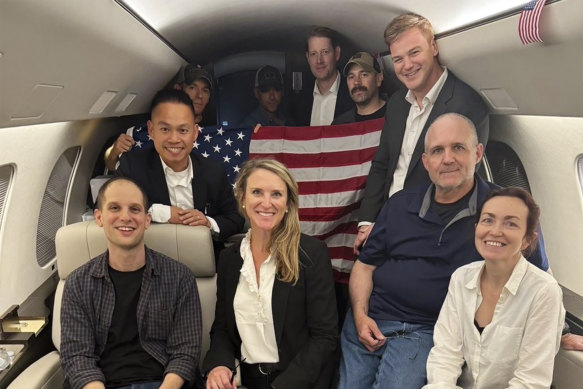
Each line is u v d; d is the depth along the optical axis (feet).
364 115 10.67
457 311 7.43
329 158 10.61
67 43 6.59
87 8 6.25
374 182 9.95
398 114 9.44
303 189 10.73
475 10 7.23
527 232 7.00
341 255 10.75
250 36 10.89
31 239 10.37
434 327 7.73
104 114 10.43
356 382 7.97
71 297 7.34
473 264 7.43
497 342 7.02
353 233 10.68
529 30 6.33
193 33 10.21
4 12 5.04
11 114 7.22
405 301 8.41
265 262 7.62
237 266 7.75
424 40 8.54
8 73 6.18
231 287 7.76
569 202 8.49
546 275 6.86
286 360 7.62
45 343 8.91
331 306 7.68
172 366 7.33
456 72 8.59
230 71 11.76
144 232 8.03
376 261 8.93
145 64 9.56
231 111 11.98
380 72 10.21
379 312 8.65
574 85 6.62
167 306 7.54
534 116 8.23
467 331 7.32
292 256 7.48
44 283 10.82
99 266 7.42
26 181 9.64
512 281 6.96
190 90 11.50
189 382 7.54
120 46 7.98
